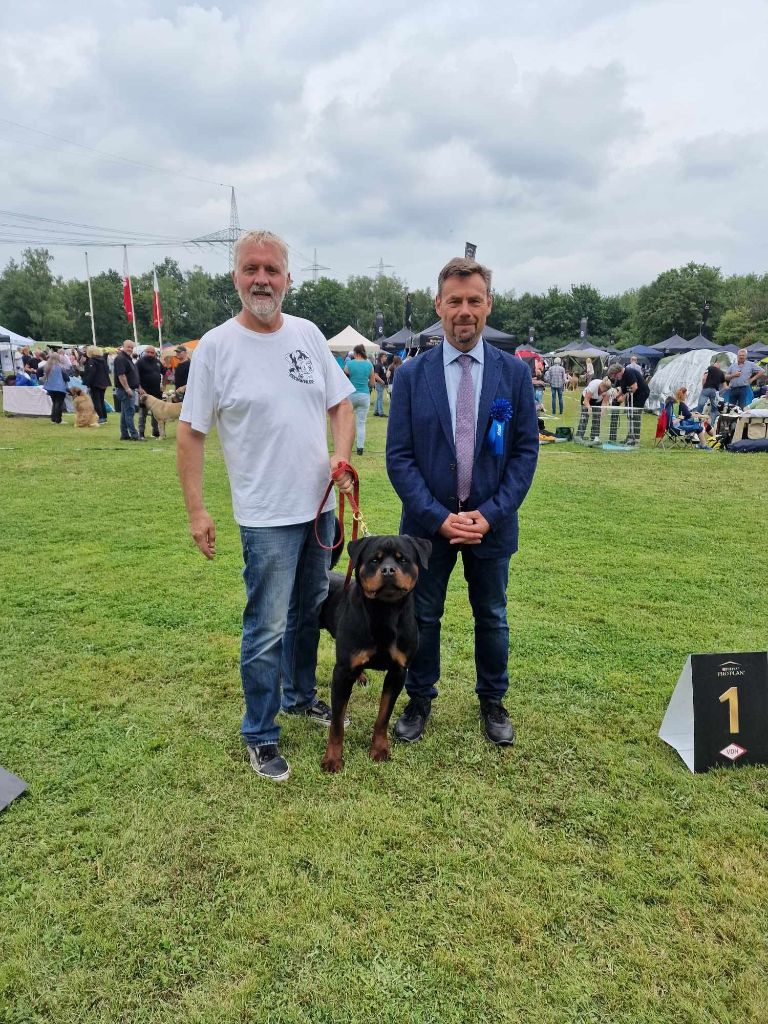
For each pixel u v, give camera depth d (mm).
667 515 7262
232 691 3381
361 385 11156
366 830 2406
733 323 67438
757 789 2682
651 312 75688
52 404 15203
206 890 2117
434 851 2299
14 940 1910
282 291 2525
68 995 1754
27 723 3061
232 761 2809
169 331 88438
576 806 2559
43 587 4793
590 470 10148
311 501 2738
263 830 2395
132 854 2262
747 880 2184
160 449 11211
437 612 3021
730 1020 1702
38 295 78562
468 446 2834
